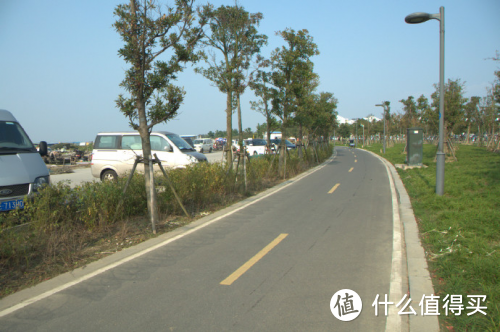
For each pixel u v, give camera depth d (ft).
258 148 98.73
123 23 22.44
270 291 13.82
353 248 19.11
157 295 13.66
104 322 11.68
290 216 27.43
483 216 22.20
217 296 13.46
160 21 22.89
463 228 20.47
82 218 21.44
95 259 18.04
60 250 18.40
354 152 140.36
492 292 12.38
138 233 22.53
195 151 45.91
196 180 30.83
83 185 23.99
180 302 13.01
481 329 10.64
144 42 23.04
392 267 16.19
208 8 25.84
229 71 44.45
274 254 18.33
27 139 25.59
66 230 20.20
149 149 24.12
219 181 34.86
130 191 25.72
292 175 56.44
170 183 26.30
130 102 22.95
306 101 58.29
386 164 76.43
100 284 14.87
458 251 16.61
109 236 21.77
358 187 42.50
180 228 24.17
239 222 25.73
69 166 78.54
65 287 14.62
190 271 16.15
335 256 17.84
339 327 11.13
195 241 21.03
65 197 21.22
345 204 31.86
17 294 14.05
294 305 12.62
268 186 44.73
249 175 43.06
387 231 22.44
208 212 29.32
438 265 15.78
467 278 14.06
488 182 36.14
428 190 35.06
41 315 12.26
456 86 67.05
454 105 65.62
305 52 56.34
